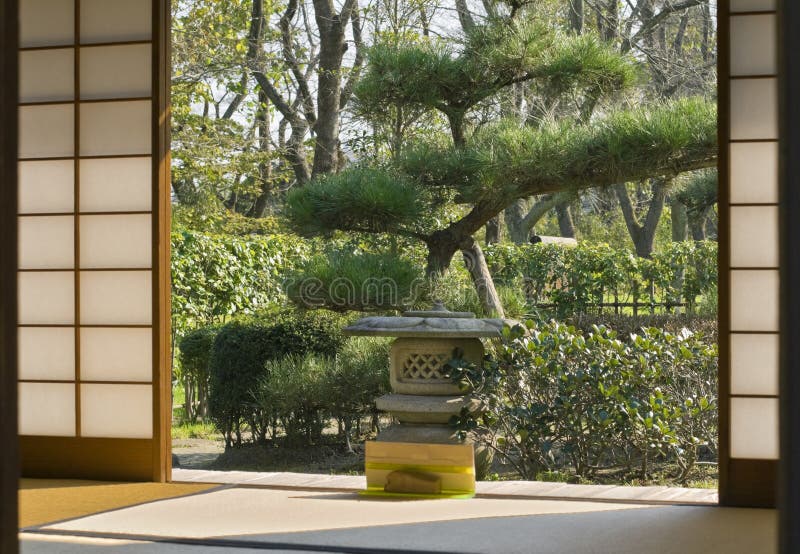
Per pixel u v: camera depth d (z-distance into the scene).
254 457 5.93
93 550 2.48
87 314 3.80
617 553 2.41
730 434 3.17
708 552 2.43
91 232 3.80
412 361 4.36
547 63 6.19
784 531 1.19
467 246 6.36
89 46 3.80
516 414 4.36
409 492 3.36
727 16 3.20
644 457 4.59
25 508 3.12
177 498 3.30
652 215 15.77
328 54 11.82
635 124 5.48
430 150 6.18
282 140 14.93
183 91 11.42
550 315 9.55
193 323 7.77
